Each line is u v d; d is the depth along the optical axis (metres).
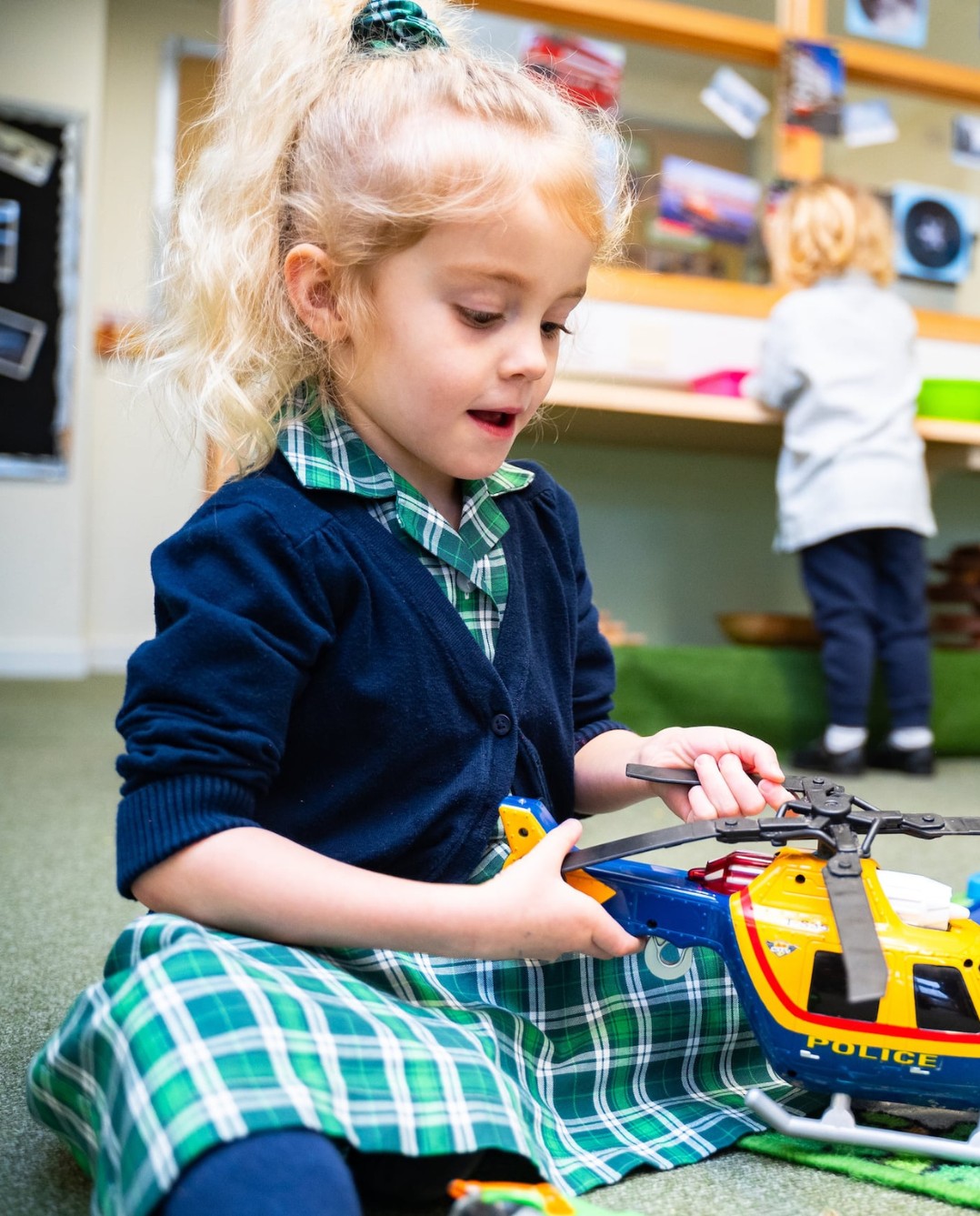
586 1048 0.68
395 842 0.65
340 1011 0.54
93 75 3.47
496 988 0.67
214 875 0.57
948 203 2.78
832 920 0.60
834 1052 0.59
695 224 2.52
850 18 2.67
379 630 0.66
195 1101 0.47
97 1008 0.54
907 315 2.18
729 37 2.47
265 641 0.61
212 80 0.99
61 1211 0.58
